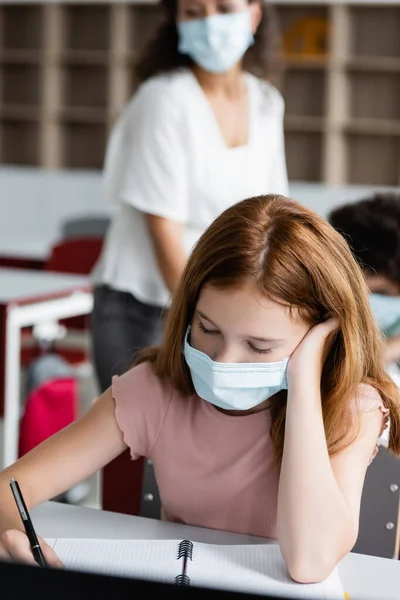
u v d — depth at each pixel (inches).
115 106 343.3
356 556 56.7
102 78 352.2
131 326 106.0
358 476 57.9
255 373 56.2
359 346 58.6
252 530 62.2
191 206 104.7
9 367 137.6
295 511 54.5
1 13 356.5
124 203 105.9
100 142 355.6
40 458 61.9
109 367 105.7
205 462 62.3
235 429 61.8
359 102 327.9
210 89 105.7
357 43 323.3
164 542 56.2
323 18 320.5
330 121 322.3
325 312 57.9
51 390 123.1
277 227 56.1
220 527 62.8
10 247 235.3
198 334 57.3
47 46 346.3
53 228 342.0
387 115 325.4
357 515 56.2
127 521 61.6
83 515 62.6
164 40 109.3
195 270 56.6
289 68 329.7
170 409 63.2
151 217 102.1
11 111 358.6
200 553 55.1
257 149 108.6
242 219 56.2
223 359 56.2
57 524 60.8
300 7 323.0
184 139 102.3
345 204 100.6
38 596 32.8
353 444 58.7
